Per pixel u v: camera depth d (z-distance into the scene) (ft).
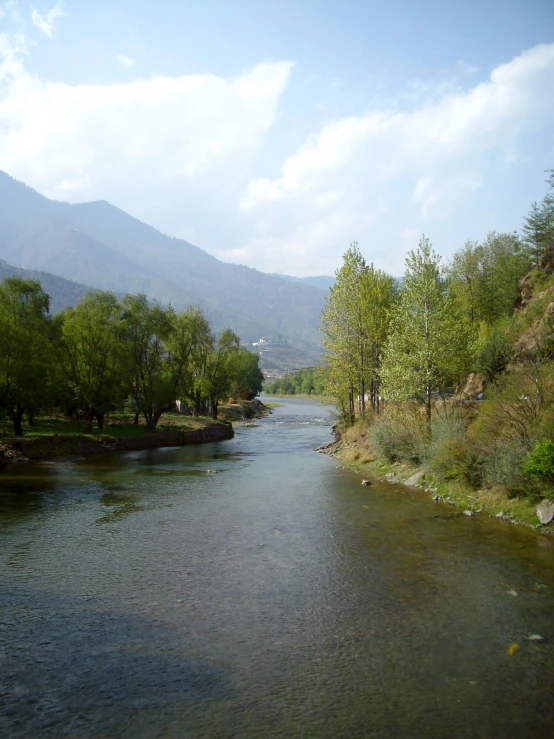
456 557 44.60
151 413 176.76
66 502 71.15
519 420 63.46
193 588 38.27
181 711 23.22
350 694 24.39
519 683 25.23
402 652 28.43
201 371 232.12
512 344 128.47
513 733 21.47
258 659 27.78
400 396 93.97
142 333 175.42
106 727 22.09
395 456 94.02
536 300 145.28
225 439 191.93
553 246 173.99
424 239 95.20
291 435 203.31
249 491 78.59
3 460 111.24
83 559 45.50
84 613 33.91
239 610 34.19
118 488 82.53
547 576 39.63
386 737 21.27
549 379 67.05
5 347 123.65
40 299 140.15
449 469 72.54
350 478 89.81
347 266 133.08
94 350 158.30
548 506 53.57
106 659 27.91
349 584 38.75
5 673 26.55
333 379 141.38
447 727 21.89
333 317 135.64
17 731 21.81
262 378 422.82
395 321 106.01
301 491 77.87
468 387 128.06
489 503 61.31
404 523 56.70
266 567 42.96
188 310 224.12
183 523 58.59
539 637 29.86
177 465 112.37
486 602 34.99
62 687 25.23
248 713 22.99
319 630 31.17
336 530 54.44
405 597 36.09
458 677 25.82
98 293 170.91
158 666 27.12
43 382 132.57
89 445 140.15
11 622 32.55
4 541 51.44
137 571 42.24
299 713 22.97
